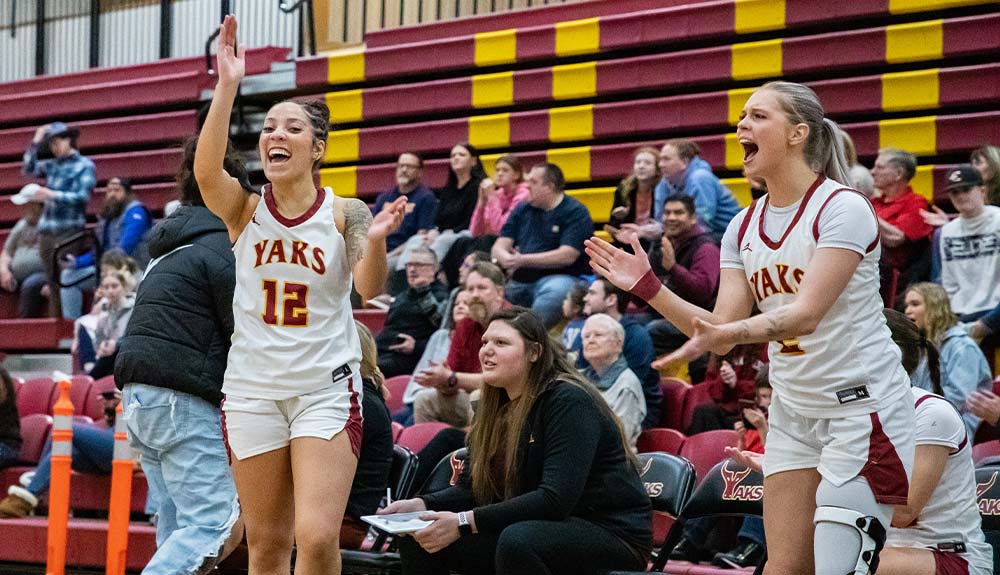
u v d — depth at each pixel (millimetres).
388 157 11766
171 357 5086
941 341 6570
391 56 11859
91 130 13258
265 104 12781
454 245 9336
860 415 3639
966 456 4281
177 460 5129
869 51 9477
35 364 11094
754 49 9953
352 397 4141
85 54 14109
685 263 7746
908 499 3854
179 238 5211
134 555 7043
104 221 11398
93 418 9078
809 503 3756
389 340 8547
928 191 8797
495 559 4902
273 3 12945
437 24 11883
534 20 11391
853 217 3598
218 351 5176
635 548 5051
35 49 14406
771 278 3775
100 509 7824
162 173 12672
